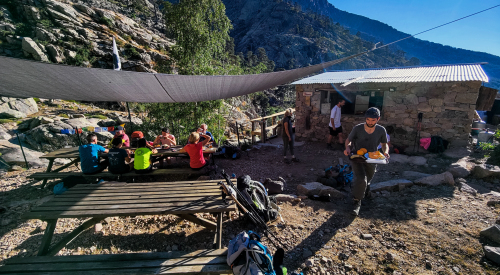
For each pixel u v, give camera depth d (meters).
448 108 6.76
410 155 6.86
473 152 6.41
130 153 5.64
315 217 3.78
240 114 28.31
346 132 8.41
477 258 2.70
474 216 3.49
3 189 5.01
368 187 4.21
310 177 5.67
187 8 9.52
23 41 23.48
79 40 27.67
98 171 4.85
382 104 7.76
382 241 3.11
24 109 11.82
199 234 3.43
